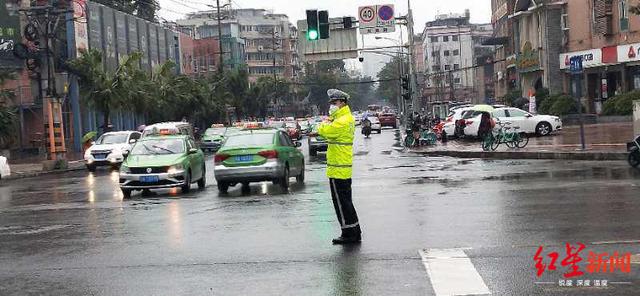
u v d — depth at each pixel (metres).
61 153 34.03
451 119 39.91
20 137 47.41
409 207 12.53
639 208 11.07
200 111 59.78
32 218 13.70
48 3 34.16
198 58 92.12
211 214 12.89
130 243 10.05
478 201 12.90
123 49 59.12
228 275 7.75
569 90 49.44
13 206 16.52
